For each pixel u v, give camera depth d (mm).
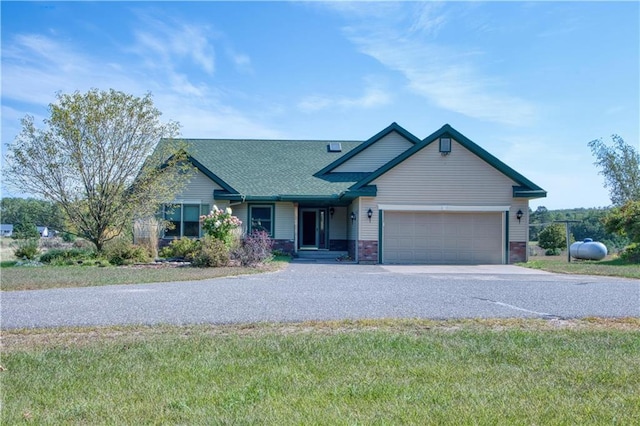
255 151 25062
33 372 4793
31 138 17641
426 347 5586
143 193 18406
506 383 4387
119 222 18422
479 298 9250
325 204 22781
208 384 4391
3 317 7398
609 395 4086
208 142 25688
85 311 7875
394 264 18344
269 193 21297
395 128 22906
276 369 4801
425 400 3969
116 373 4723
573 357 5203
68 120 17516
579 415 3664
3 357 5305
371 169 23078
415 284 11539
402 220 18812
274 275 13656
